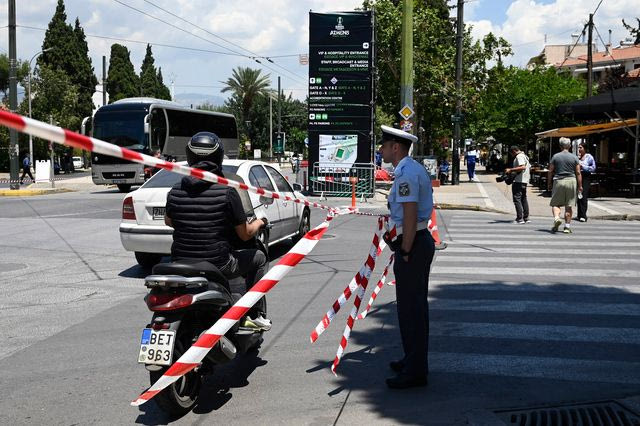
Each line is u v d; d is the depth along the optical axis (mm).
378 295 7805
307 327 6426
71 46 62750
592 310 6969
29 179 42219
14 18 28469
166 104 30016
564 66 83188
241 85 75062
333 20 23672
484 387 4785
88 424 4242
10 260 10531
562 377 4977
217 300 4352
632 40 27562
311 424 4176
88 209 19062
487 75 33188
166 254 9398
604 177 24062
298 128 86375
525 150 41750
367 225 15055
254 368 5281
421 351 4766
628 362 5312
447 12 37906
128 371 5242
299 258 4352
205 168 4578
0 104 54438
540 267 9500
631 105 21547
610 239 12633
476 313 6867
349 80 23734
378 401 4547
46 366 5371
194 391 4453
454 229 14375
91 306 7445
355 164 23844
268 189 10156
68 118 53031
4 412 4434
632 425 4105
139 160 3139
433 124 34094
